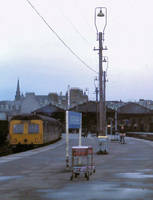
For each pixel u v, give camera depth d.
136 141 45.41
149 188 9.27
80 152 11.08
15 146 35.69
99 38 30.33
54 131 42.84
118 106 131.38
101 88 30.30
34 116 33.06
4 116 54.59
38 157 19.59
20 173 12.51
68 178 11.26
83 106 125.06
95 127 98.12
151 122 128.25
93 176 11.60
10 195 8.47
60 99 168.62
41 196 8.32
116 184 9.95
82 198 8.05
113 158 18.94
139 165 15.10
